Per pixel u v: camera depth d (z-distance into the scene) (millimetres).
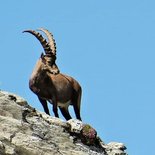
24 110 69812
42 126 69438
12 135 66375
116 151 75750
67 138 70250
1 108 68688
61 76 82062
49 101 80875
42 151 66938
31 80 80000
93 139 72500
